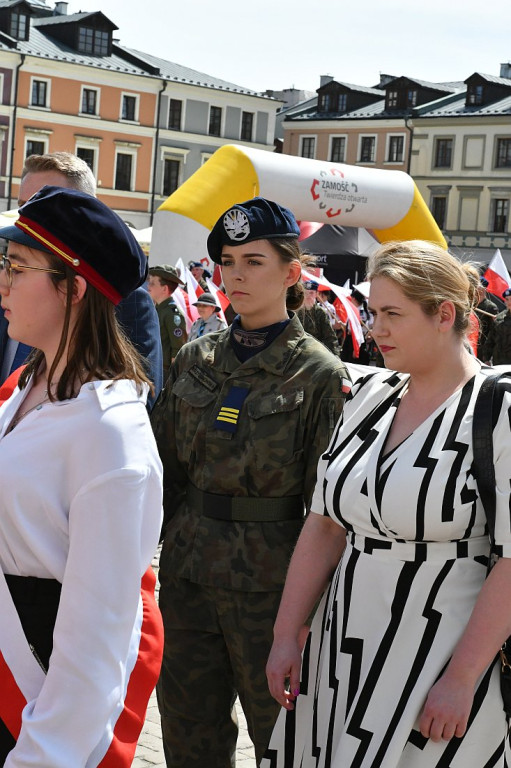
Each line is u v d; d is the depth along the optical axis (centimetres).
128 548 207
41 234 216
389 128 6662
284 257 343
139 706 229
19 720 213
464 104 6531
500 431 253
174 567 344
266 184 1573
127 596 208
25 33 5659
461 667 248
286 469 334
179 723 348
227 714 351
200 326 1256
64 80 5741
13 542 214
